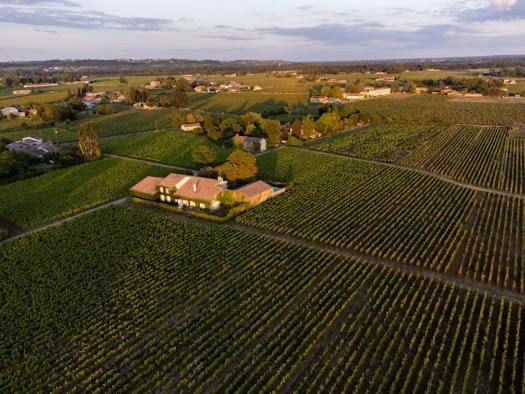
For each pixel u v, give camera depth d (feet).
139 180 290.76
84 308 151.12
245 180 276.00
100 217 229.45
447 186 275.59
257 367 123.75
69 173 306.35
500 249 192.03
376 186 274.77
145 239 202.18
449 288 162.09
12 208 245.86
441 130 449.06
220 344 133.28
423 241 199.31
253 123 417.08
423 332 137.49
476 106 613.52
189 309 150.41
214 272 172.65
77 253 189.78
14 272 175.22
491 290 160.86
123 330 140.46
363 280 166.91
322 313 146.72
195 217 230.68
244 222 221.05
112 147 380.78
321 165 322.55
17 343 134.82
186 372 122.62
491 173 302.25
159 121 515.91
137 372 123.85
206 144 387.75
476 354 128.16
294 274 171.12
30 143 375.04
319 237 204.64
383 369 122.83
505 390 115.34
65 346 134.31
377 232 208.64
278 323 143.43
